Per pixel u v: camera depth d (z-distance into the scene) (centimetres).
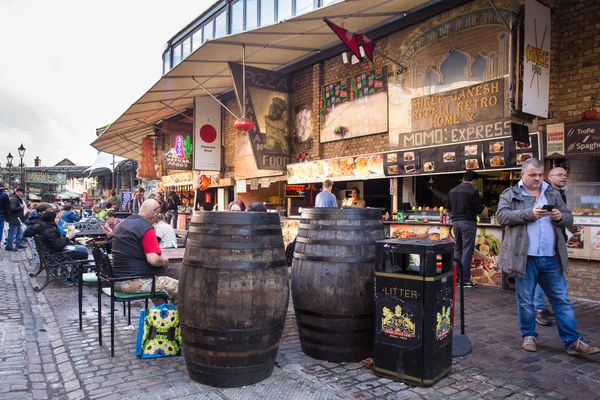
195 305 366
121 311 618
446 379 378
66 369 410
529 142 712
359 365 412
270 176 1316
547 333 509
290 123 1230
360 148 1041
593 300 657
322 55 1102
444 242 379
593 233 655
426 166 866
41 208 939
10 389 369
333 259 412
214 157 1523
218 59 1023
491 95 773
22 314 606
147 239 481
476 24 795
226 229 366
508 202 444
